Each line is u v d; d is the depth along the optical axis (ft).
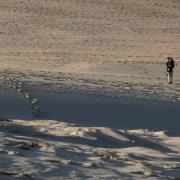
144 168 65.16
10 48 459.73
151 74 309.01
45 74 241.35
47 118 123.34
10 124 102.89
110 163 66.69
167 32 593.83
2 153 64.80
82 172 58.95
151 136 105.91
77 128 101.45
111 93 172.14
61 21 622.54
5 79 191.11
